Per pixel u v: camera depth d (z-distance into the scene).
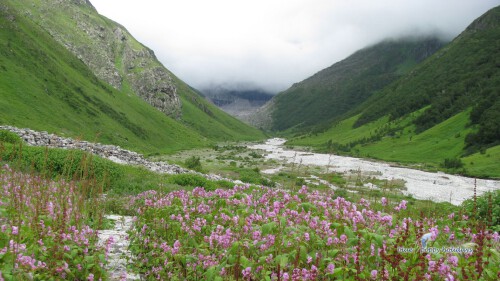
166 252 7.75
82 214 8.98
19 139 28.30
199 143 179.50
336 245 6.68
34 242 6.86
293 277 5.53
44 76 114.62
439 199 55.69
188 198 10.53
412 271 5.56
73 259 6.93
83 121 109.19
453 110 185.38
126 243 10.16
